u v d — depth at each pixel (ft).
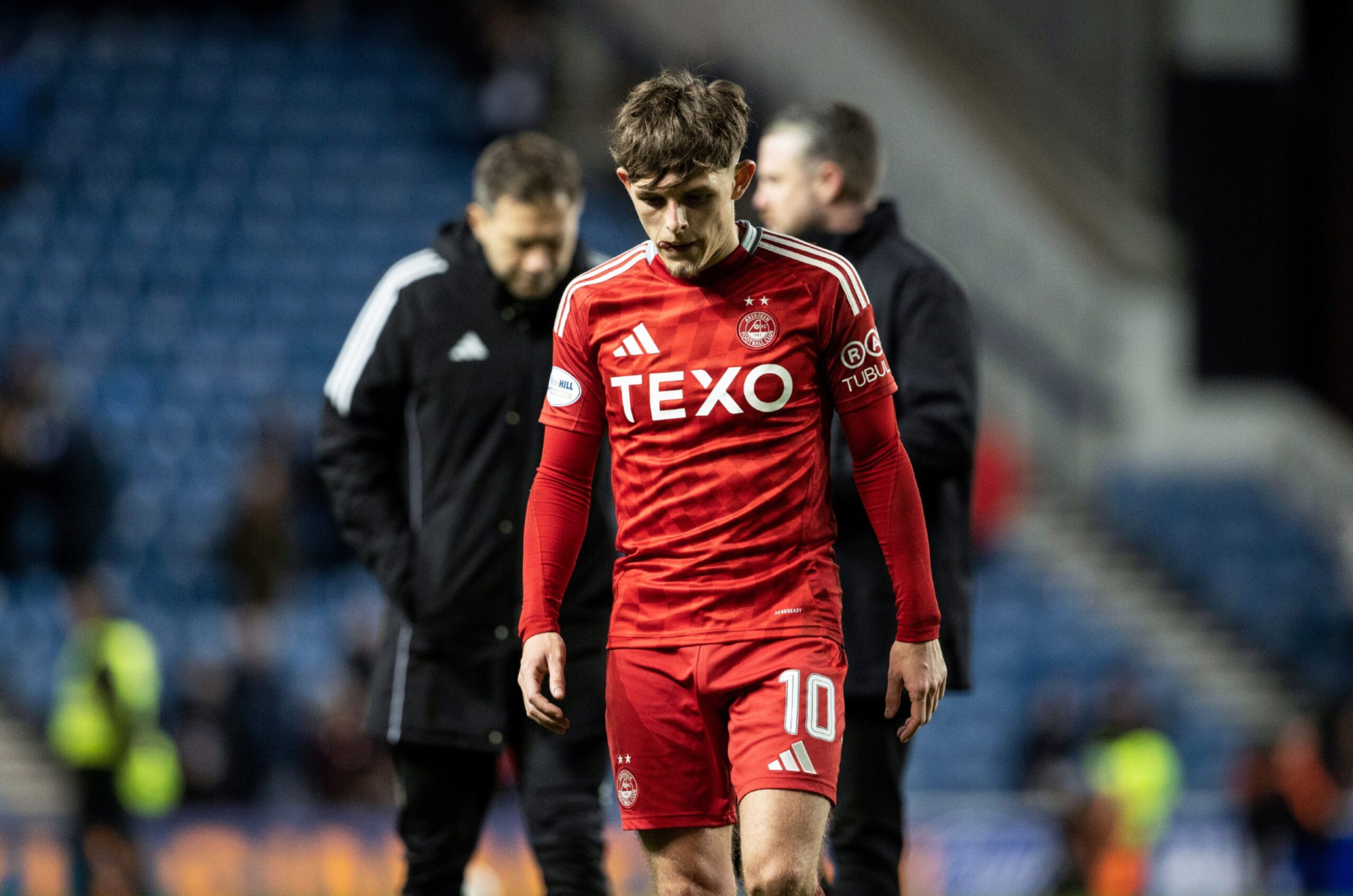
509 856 92.32
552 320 50.19
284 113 192.44
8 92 175.83
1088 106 196.75
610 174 190.60
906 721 45.09
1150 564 168.25
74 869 90.43
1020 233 188.75
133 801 94.32
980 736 138.21
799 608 36.73
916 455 45.55
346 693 101.30
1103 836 102.12
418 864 49.67
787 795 35.55
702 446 36.88
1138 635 155.84
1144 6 196.34
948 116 189.26
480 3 196.95
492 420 49.57
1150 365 190.49
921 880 100.63
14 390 119.96
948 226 182.91
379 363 50.21
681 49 197.06
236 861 92.63
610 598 49.42
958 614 46.78
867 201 48.47
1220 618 161.89
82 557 119.03
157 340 156.04
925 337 46.50
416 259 51.83
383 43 207.31
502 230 48.24
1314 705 151.43
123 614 100.37
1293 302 196.34
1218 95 196.24
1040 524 170.60
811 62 190.29
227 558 115.44
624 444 37.81
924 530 38.14
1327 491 192.13
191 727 99.76
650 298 37.40
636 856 91.76
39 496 118.93
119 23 202.18
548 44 196.85
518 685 49.39
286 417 125.49
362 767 100.37
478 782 50.06
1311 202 196.85
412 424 50.62
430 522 49.70
